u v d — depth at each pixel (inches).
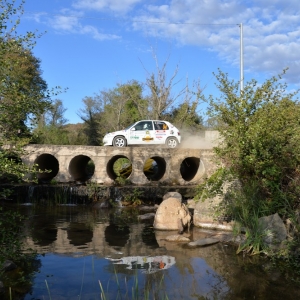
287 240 300.2
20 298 214.2
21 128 220.8
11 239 223.9
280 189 337.7
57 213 515.5
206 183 416.5
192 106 1179.3
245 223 335.9
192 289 229.1
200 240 345.1
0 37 198.7
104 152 672.4
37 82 1088.2
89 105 1865.2
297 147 325.1
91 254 305.4
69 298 215.2
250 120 346.6
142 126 785.6
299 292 225.1
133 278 247.8
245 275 255.1
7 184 597.6
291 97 346.0
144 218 477.7
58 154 676.1
